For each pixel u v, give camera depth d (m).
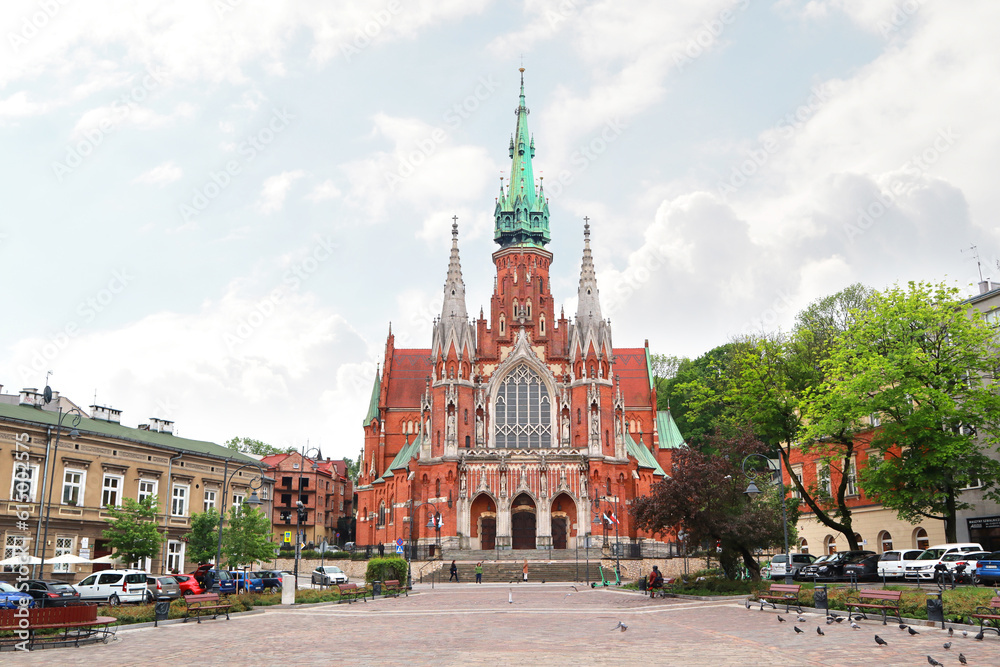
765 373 64.81
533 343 102.12
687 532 55.16
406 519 99.44
